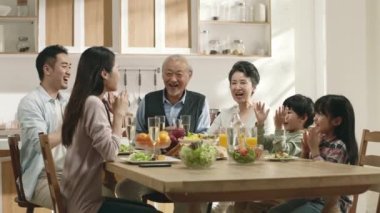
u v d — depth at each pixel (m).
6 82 5.76
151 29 5.79
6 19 5.62
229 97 6.26
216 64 6.24
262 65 6.33
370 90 5.32
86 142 2.65
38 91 3.59
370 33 5.31
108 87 2.78
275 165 2.54
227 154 2.81
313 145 2.80
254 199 2.11
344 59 5.45
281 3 6.33
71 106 2.68
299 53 6.46
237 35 6.28
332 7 5.54
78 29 5.64
